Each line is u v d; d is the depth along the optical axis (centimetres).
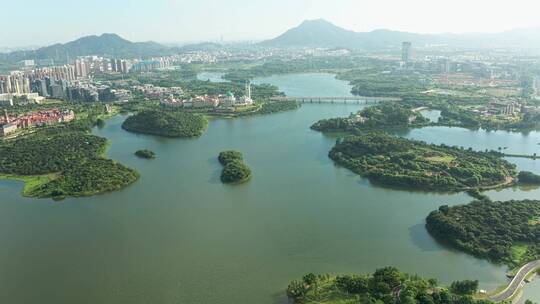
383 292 19325
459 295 19438
